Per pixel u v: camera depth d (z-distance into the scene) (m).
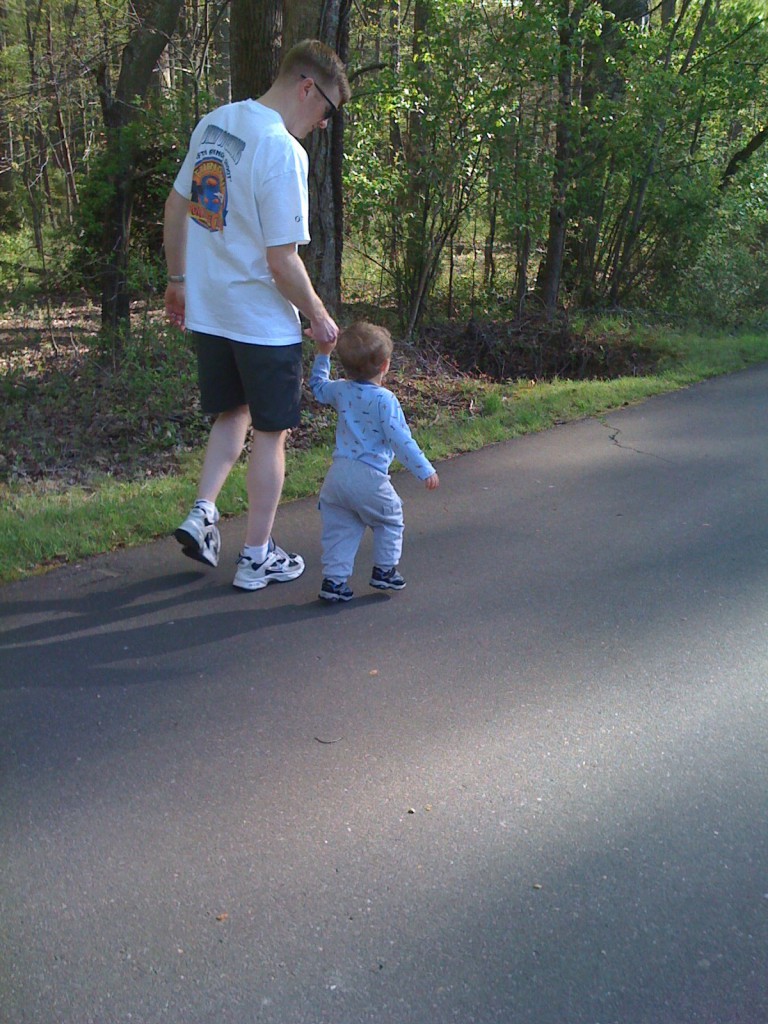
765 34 13.16
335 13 8.12
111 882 2.48
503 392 8.43
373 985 2.18
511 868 2.54
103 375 8.63
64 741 3.08
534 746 3.09
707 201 13.64
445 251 12.18
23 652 3.64
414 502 5.44
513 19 10.19
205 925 2.34
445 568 4.50
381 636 3.81
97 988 2.16
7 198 14.34
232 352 4.12
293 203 3.84
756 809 2.81
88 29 12.41
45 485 6.11
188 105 10.81
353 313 11.97
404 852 2.60
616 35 12.62
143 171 11.03
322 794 2.83
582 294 14.21
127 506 5.19
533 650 3.72
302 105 4.04
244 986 2.17
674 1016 2.11
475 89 10.21
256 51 8.44
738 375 9.20
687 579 4.39
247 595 4.18
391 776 2.92
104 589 4.23
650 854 2.61
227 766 2.96
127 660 3.59
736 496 5.53
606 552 4.70
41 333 10.80
